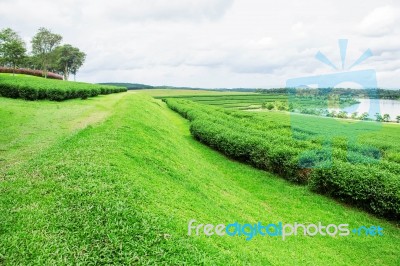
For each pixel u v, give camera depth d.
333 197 11.32
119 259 4.59
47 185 6.54
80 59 97.06
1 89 25.67
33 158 9.02
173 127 23.25
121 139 10.77
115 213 5.54
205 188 9.95
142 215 5.69
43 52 69.81
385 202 9.63
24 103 23.67
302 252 7.71
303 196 11.41
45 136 13.56
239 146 15.25
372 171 10.48
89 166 7.52
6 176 7.52
